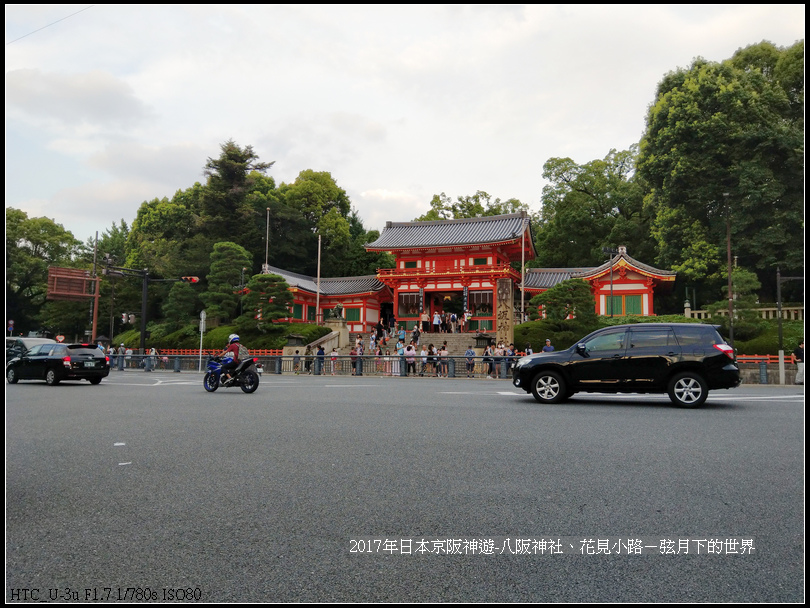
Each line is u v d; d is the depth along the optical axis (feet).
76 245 214.48
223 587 10.53
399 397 45.85
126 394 50.06
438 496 16.14
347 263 212.84
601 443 23.97
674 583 10.73
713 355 37.24
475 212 215.92
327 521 14.07
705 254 126.21
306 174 225.56
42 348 64.18
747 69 136.26
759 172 116.37
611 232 166.61
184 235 200.44
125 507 15.30
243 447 23.48
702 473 18.66
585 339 40.65
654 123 135.44
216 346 130.82
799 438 25.13
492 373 78.95
